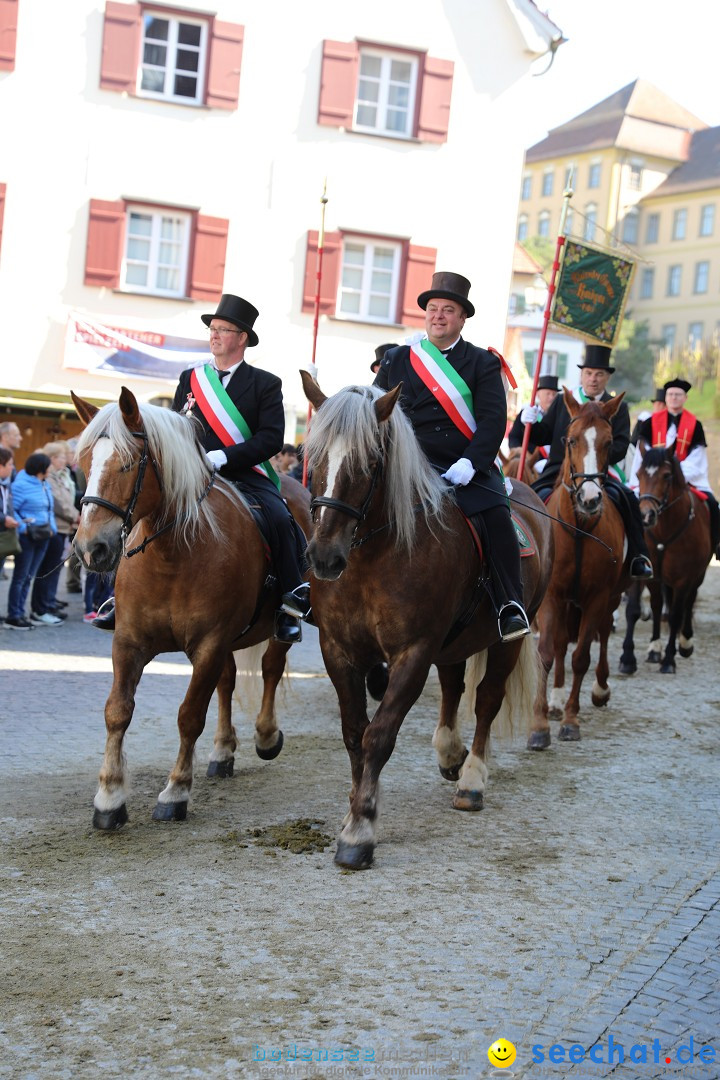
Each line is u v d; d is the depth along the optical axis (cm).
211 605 588
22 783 664
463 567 569
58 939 446
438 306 604
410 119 2292
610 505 879
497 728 699
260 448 659
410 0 2262
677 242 6944
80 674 1018
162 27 2178
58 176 2127
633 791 701
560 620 877
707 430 3953
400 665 543
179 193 2183
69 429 2188
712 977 433
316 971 424
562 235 1063
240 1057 361
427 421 604
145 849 555
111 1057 360
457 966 432
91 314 2153
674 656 1159
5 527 1195
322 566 501
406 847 574
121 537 540
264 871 530
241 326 670
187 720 600
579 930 473
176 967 425
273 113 2212
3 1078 345
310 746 798
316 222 2239
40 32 2100
